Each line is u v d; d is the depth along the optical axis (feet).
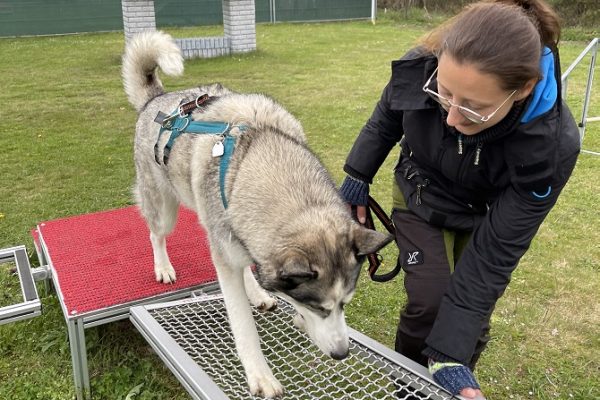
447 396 7.30
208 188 8.57
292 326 10.59
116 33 63.05
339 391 8.64
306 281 6.94
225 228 8.20
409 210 8.38
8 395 9.71
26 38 58.80
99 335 11.35
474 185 7.52
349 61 43.09
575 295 12.80
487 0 6.59
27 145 22.82
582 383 10.02
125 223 13.96
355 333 9.51
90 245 12.71
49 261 11.91
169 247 12.82
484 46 5.59
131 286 10.89
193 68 39.34
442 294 7.75
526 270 13.85
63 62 42.57
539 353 10.84
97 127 25.54
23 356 10.73
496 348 10.95
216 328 10.30
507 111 6.07
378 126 8.53
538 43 5.74
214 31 62.75
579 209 17.44
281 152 8.21
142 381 10.15
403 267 8.29
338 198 8.11
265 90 32.81
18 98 30.76
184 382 8.32
